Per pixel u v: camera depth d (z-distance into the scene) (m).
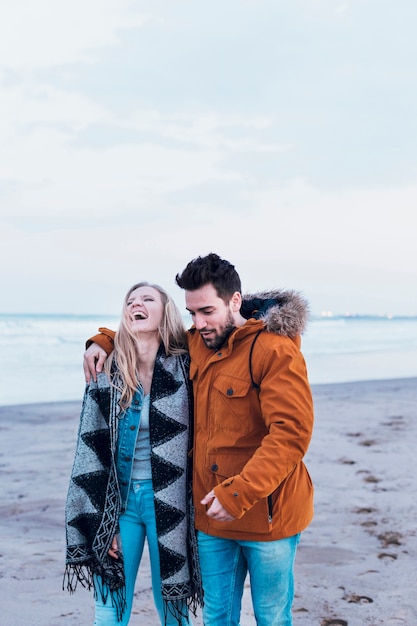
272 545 2.39
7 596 3.64
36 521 4.97
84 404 2.67
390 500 5.37
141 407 2.62
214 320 2.40
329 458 6.87
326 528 4.73
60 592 3.71
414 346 31.84
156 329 2.66
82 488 2.59
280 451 2.21
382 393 12.20
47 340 32.16
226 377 2.41
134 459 2.63
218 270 2.37
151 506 2.59
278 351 2.33
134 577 2.66
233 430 2.40
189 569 2.57
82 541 2.58
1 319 73.00
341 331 52.16
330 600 3.58
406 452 7.13
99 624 2.60
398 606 3.50
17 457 7.04
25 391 13.66
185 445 2.60
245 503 2.19
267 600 2.43
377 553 4.25
